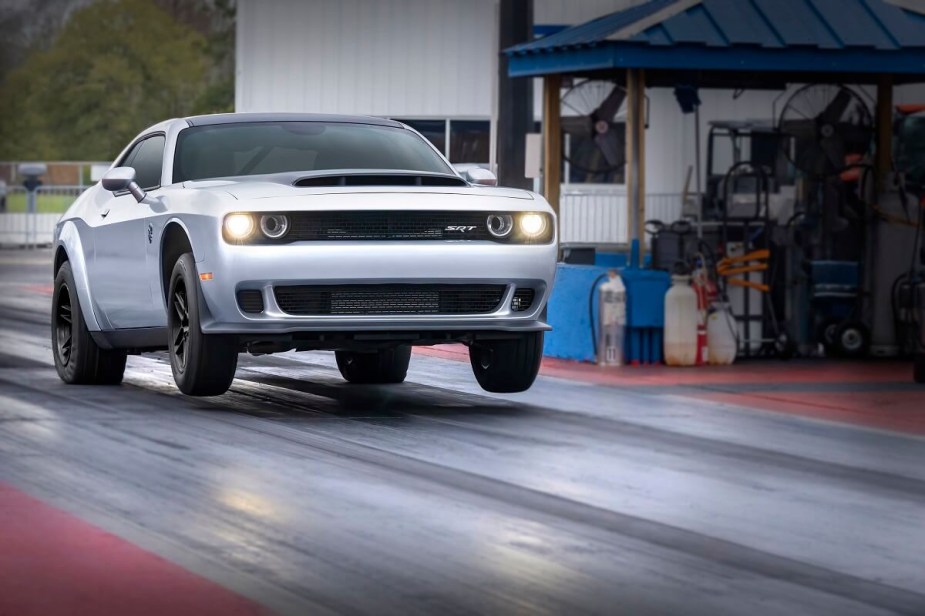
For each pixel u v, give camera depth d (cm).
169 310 1305
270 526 838
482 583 721
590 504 917
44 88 12156
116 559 758
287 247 1212
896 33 1836
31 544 789
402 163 1390
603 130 2033
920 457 1138
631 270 1777
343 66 3691
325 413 1298
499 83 2350
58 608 670
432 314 1248
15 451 1074
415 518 864
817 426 1298
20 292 3136
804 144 1991
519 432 1207
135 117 12194
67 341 1505
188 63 12219
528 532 833
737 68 1795
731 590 721
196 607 671
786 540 834
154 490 935
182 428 1191
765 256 1875
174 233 1302
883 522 888
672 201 3594
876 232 1941
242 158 1368
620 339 1766
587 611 679
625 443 1166
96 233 1441
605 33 1806
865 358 1933
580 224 3622
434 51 3688
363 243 1223
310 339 1240
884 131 1986
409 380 1577
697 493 963
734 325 1822
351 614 666
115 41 12175
